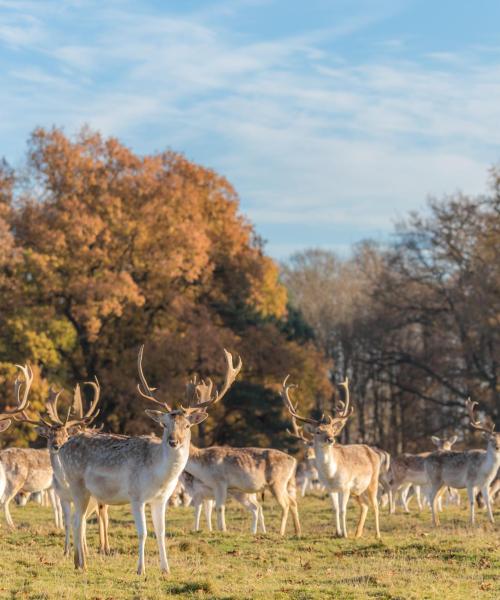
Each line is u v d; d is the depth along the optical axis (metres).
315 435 25.08
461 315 70.19
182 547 22.50
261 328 70.06
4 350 62.41
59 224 65.44
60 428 20.97
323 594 16.39
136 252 67.94
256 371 69.31
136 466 18.08
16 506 35.91
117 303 62.53
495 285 67.81
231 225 74.75
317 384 69.38
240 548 23.12
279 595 16.27
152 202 68.12
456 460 29.66
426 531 27.02
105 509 21.70
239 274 73.62
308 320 94.31
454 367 71.94
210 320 68.69
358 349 87.81
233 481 26.97
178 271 66.75
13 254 62.06
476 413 72.88
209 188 76.25
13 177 70.38
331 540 24.45
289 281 104.56
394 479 34.00
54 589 16.50
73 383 66.75
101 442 18.81
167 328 68.75
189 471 27.47
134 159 70.38
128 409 64.50
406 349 80.06
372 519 31.03
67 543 21.38
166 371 64.62
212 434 68.25
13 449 29.36
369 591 16.73
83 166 68.62
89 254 64.56
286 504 26.94
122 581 17.42
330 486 25.23
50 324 63.50
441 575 18.59
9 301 63.59
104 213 67.62
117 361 67.25
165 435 17.80
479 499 34.59
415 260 73.75
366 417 93.31
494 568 19.67
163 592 16.41
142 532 18.03
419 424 74.81
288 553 22.44
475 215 70.94
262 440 67.00
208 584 16.73
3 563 19.44
